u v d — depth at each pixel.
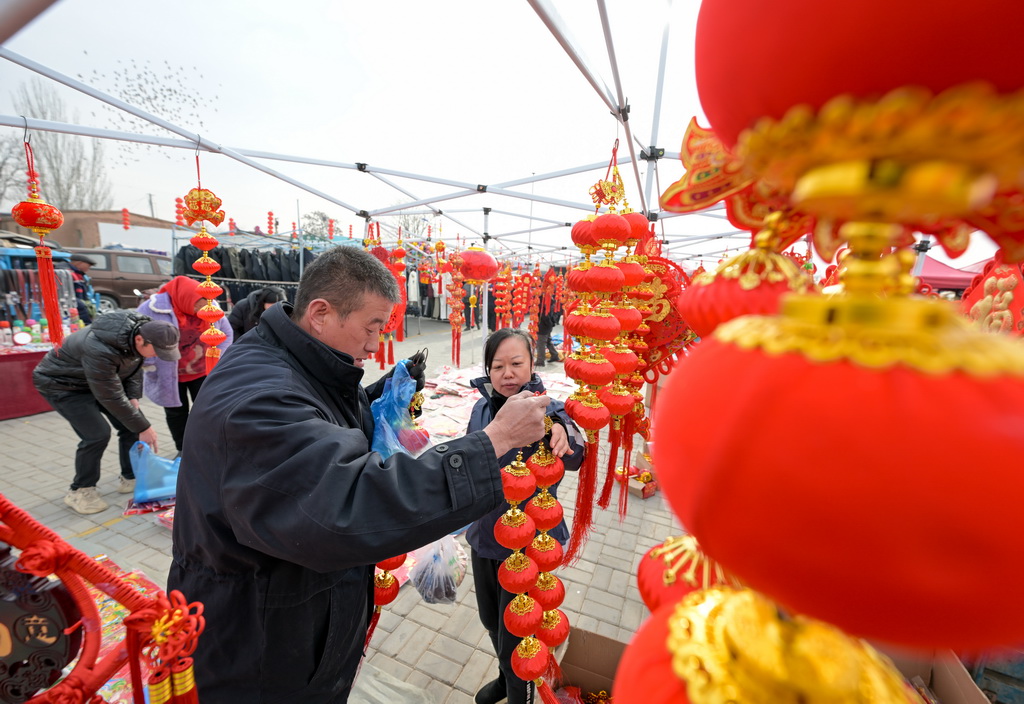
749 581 0.27
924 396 0.20
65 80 2.26
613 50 1.19
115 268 9.56
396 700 1.81
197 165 3.02
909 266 0.26
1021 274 0.90
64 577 0.67
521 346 1.70
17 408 4.89
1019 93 0.16
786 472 0.21
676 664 0.35
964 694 1.36
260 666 1.03
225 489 0.88
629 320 1.02
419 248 8.63
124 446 3.33
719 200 0.47
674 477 0.28
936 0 0.18
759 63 0.23
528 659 1.26
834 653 0.32
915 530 0.18
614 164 1.08
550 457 1.12
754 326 0.28
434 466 0.84
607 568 2.72
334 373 1.18
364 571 1.23
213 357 2.98
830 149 0.21
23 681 0.69
